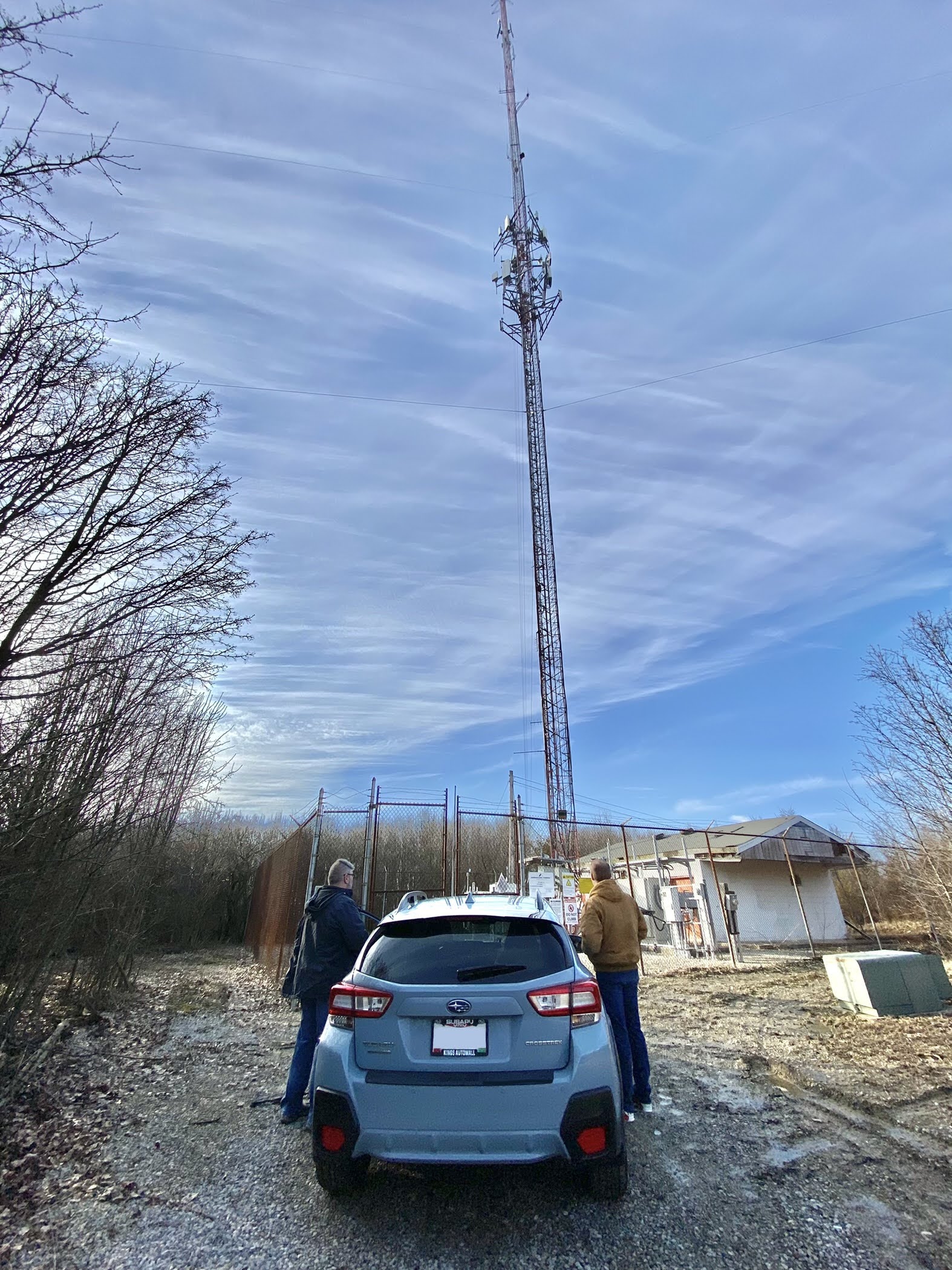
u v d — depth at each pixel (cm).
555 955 346
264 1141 414
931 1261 282
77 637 401
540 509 3647
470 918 365
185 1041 675
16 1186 349
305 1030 459
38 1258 287
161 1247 297
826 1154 385
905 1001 743
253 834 2097
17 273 345
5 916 530
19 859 489
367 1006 330
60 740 511
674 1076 537
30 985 559
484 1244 300
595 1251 292
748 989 980
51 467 363
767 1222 314
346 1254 292
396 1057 318
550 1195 342
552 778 3338
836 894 1967
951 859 1044
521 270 3688
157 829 923
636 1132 421
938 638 1012
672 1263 283
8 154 317
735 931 1421
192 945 1755
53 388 360
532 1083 307
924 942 1723
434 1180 358
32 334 346
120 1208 331
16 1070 504
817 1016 763
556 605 3553
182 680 604
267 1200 339
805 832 1941
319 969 455
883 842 1195
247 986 1068
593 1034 325
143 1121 448
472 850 1484
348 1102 315
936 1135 409
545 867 1569
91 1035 650
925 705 1027
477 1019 321
